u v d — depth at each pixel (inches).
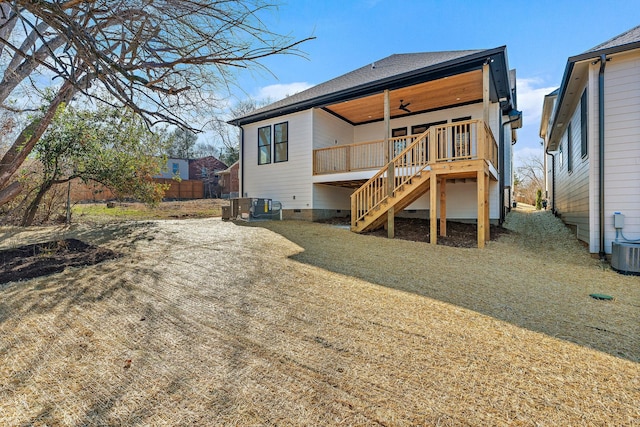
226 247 243.3
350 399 77.0
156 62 100.1
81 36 83.1
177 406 74.1
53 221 379.9
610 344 105.8
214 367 89.6
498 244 297.6
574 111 347.3
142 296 141.6
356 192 340.8
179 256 213.0
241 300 139.6
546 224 427.5
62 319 117.6
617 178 243.8
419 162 308.2
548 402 76.5
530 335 111.6
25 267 179.6
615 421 70.2
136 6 89.7
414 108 430.6
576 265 231.6
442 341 106.1
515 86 471.2
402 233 338.3
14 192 327.9
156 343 102.2
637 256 201.6
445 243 295.3
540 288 168.4
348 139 509.0
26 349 96.9
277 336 108.0
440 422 69.9
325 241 281.7
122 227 332.2
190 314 124.3
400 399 77.2
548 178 705.0
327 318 122.9
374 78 398.6
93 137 332.8
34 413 71.2
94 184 387.2
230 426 68.1
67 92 157.6
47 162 328.5
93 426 67.9
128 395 77.6
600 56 238.8
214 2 92.0
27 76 133.0
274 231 328.8
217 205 715.4
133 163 362.6
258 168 504.1
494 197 391.9
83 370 87.4
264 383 82.7
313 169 439.5
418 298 146.8
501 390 80.9
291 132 463.5
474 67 305.6
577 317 128.7
